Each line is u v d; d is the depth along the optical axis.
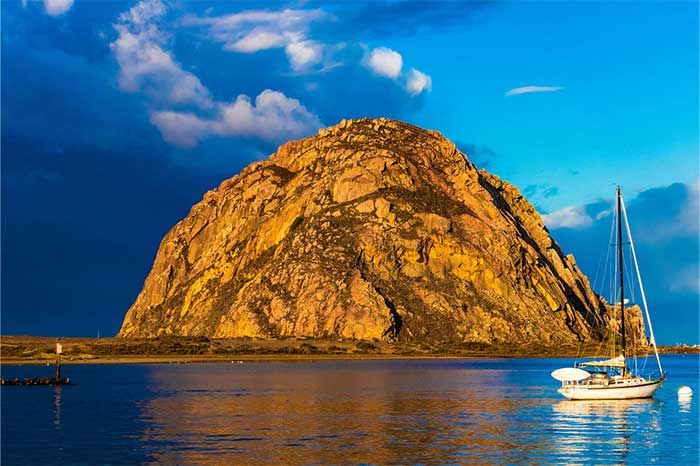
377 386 127.44
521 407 97.94
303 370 172.88
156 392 115.81
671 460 64.56
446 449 67.94
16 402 102.06
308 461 62.66
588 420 86.31
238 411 92.12
